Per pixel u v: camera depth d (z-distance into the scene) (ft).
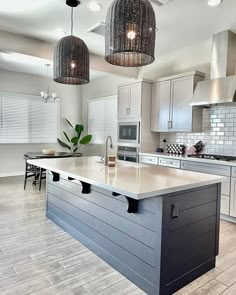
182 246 6.34
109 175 7.09
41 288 6.26
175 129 14.60
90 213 8.30
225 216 11.68
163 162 14.21
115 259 7.16
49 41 13.56
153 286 5.95
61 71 8.04
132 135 16.51
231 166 10.94
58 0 9.34
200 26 11.55
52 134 23.16
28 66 18.90
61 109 23.57
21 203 13.41
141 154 15.79
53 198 10.80
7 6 9.84
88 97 24.25
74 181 9.21
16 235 9.41
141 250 6.29
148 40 5.65
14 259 7.66
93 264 7.44
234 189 10.90
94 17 10.70
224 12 10.12
